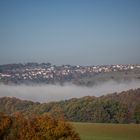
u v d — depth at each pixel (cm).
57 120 6488
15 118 6888
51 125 6344
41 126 6375
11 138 6656
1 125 6744
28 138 6322
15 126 6731
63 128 6322
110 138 10062
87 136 10412
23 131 6425
